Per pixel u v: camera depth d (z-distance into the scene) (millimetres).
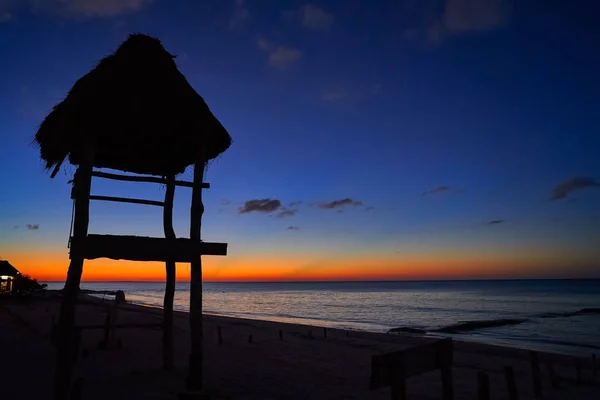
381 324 47125
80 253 7227
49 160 9023
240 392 9055
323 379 10953
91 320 25641
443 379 5418
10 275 44219
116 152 10977
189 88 9266
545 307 73625
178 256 8164
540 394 10359
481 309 70562
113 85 8297
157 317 30125
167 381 9148
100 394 8039
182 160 11344
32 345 14734
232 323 35688
